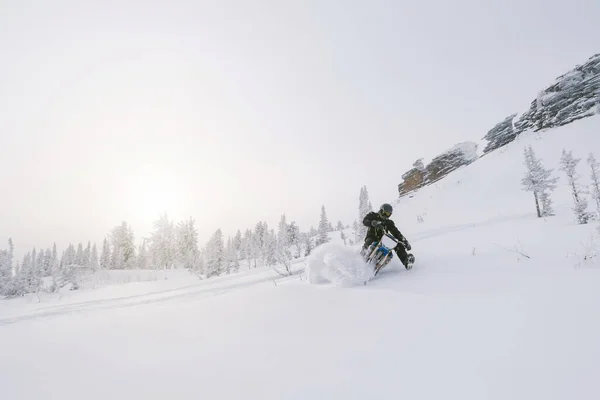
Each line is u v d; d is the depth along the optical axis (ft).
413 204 134.82
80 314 17.58
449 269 13.61
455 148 189.37
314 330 7.42
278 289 14.98
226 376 5.27
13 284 96.68
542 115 134.21
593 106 117.91
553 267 11.00
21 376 6.05
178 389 4.93
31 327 12.01
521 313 6.72
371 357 5.49
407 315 7.82
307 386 4.66
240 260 196.54
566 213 46.57
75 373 6.03
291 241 205.57
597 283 8.15
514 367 4.53
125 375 5.71
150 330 8.98
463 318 6.98
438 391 4.17
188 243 173.78
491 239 25.88
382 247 14.93
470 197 105.91
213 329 8.43
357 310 8.94
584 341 4.99
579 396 3.67
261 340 7.06
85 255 193.88
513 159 117.19
